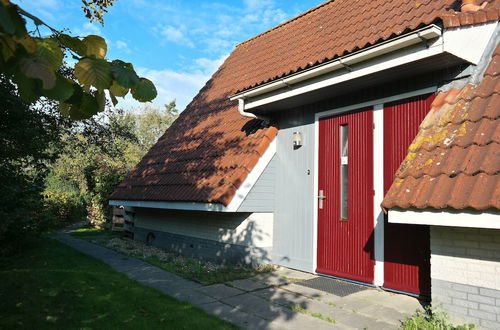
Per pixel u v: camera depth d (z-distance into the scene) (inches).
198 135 435.5
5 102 318.0
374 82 252.7
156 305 211.6
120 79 75.4
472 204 151.7
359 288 251.1
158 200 363.6
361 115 271.6
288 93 287.6
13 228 333.1
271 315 199.9
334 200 284.0
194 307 210.5
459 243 176.2
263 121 360.8
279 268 315.3
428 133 205.2
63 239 489.4
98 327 177.5
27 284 248.1
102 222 650.8
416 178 186.1
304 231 305.1
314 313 202.1
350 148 276.7
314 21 386.6
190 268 310.5
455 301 175.5
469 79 212.2
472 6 210.2
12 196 322.3
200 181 339.6
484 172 161.3
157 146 502.3
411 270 231.0
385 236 246.8
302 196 310.0
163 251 414.9
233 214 333.7
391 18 267.9
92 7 288.4
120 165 725.9
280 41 418.3
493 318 162.6
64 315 192.9
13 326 175.6
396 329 180.1
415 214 174.7
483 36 207.0
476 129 182.1
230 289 250.4
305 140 312.7
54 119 398.3
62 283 253.4
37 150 375.9
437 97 221.5
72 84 75.0
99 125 499.8
